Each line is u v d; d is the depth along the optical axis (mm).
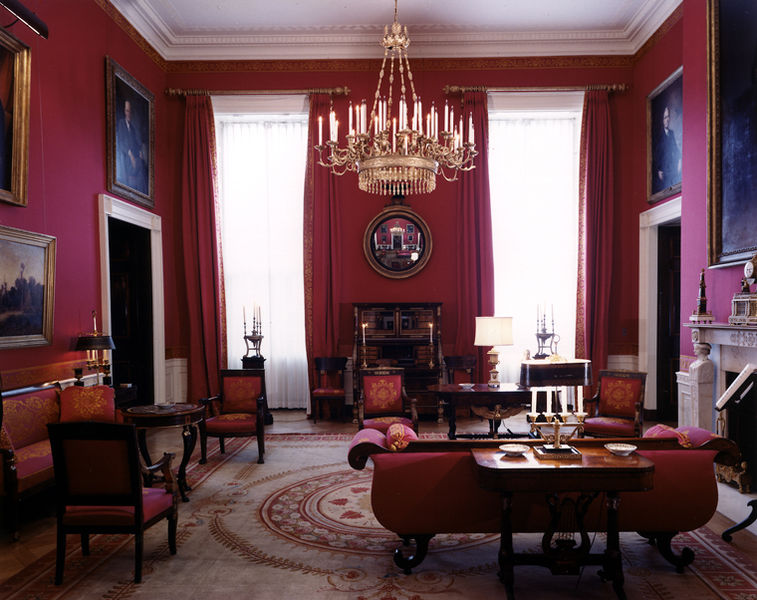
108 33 7055
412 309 8703
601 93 8719
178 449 6785
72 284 6168
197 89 8906
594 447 3562
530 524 3494
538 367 6098
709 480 3428
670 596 3225
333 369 8656
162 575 3541
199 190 8789
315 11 7914
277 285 9250
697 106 6027
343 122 8914
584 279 8773
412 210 8961
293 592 3312
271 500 4977
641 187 8617
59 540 3443
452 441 3520
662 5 7629
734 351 5234
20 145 5152
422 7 7793
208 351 8773
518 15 8055
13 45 5047
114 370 8242
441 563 3711
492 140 9180
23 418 5055
